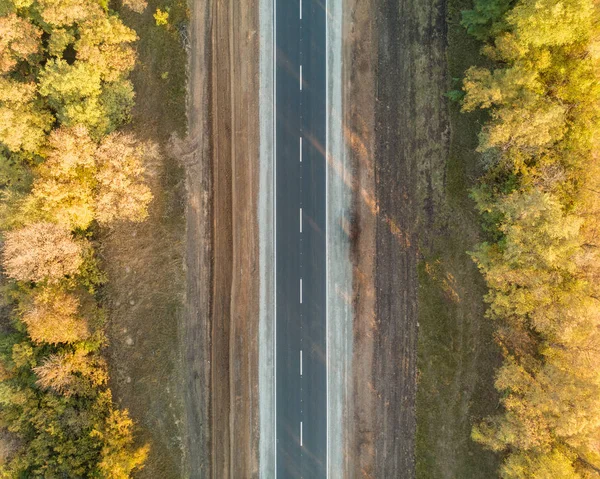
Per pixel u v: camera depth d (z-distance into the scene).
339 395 33.47
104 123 31.00
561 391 27.62
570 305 27.34
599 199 27.36
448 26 32.19
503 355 31.59
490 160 29.86
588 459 27.98
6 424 31.39
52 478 30.86
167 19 33.66
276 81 33.62
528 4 25.89
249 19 33.62
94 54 29.62
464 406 32.47
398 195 33.12
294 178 33.72
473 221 32.12
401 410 33.28
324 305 33.59
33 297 31.30
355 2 33.06
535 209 26.31
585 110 26.84
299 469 33.50
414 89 32.78
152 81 33.66
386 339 33.34
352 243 33.41
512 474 29.20
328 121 33.44
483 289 32.09
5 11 29.95
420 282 32.97
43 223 30.20
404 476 33.22
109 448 31.56
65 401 32.00
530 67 26.98
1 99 29.41
